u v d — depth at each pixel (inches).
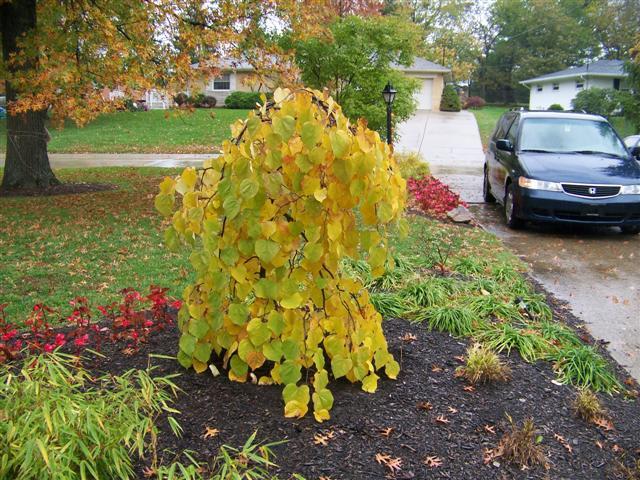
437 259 267.6
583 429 131.4
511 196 371.2
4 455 92.8
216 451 113.2
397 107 645.3
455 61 2347.4
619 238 354.0
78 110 384.8
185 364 143.2
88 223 370.6
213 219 128.8
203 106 1480.1
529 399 142.2
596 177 344.8
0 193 496.7
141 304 205.2
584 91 1521.9
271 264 128.8
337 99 634.2
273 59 528.4
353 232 133.1
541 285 256.1
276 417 126.2
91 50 416.5
